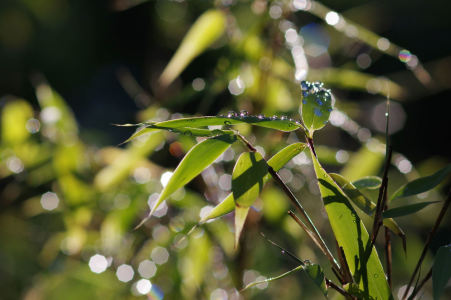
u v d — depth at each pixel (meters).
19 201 1.81
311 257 1.25
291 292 1.44
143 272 1.19
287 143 1.14
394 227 0.88
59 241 1.43
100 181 1.22
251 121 0.87
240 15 1.32
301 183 1.23
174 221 1.18
